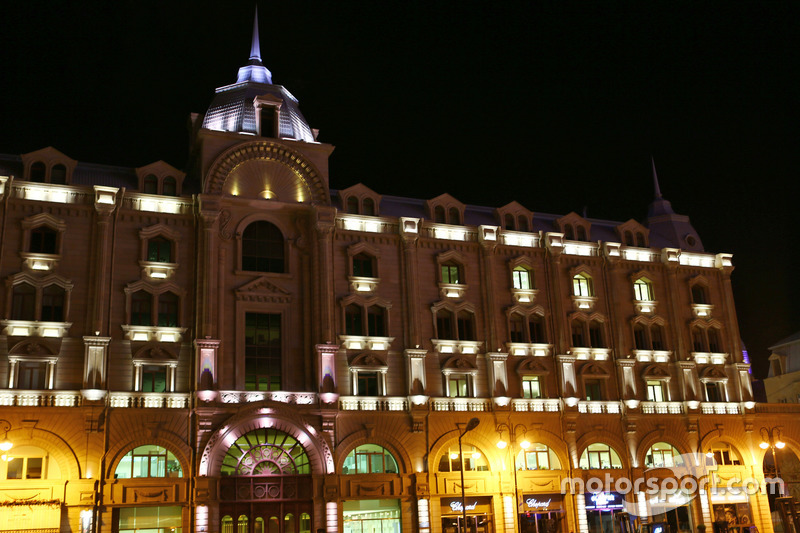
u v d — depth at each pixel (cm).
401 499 5669
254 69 6719
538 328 6512
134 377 5262
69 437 4991
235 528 5241
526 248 6638
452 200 6644
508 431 6062
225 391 5369
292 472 5438
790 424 7069
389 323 6016
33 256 5256
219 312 5541
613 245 6900
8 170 5528
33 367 5088
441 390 6019
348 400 5691
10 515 4766
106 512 4969
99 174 5812
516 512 5916
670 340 6894
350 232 6106
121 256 5488
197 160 6284
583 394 6444
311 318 5812
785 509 3906
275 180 6041
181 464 5209
